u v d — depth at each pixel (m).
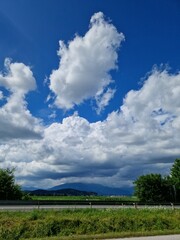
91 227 26.36
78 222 26.62
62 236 22.80
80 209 34.56
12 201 38.31
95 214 31.42
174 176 59.50
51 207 38.03
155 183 56.75
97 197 77.06
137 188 57.06
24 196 49.28
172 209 39.56
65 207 38.56
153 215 31.91
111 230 26.66
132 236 21.83
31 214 27.98
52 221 25.91
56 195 86.88
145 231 25.67
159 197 56.00
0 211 30.45
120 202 45.00
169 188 57.06
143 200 56.41
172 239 20.14
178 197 57.62
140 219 29.20
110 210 34.88
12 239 22.03
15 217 27.19
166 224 29.38
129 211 34.75
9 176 47.94
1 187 47.06
